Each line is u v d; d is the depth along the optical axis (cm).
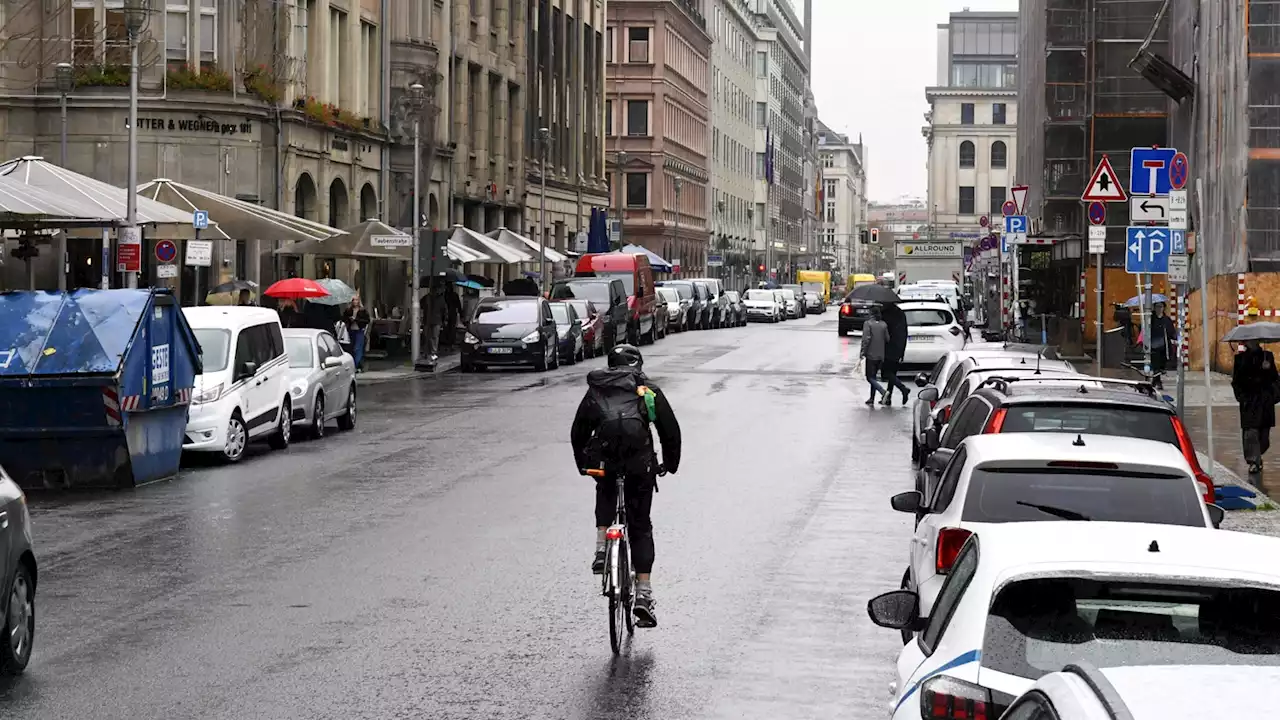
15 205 2520
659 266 8694
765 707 898
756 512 1697
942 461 1044
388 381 3900
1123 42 5278
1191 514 806
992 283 6047
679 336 6625
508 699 909
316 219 4678
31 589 1002
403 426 2708
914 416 2181
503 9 6850
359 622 1121
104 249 2947
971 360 1769
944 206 15688
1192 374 3841
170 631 1091
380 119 5328
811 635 1091
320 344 2586
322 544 1469
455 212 6222
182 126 4119
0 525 940
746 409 3050
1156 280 4853
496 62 6762
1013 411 1087
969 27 16000
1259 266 3703
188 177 4134
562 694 923
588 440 1105
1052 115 5966
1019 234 4575
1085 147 5475
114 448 1891
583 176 8419
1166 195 1900
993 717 470
